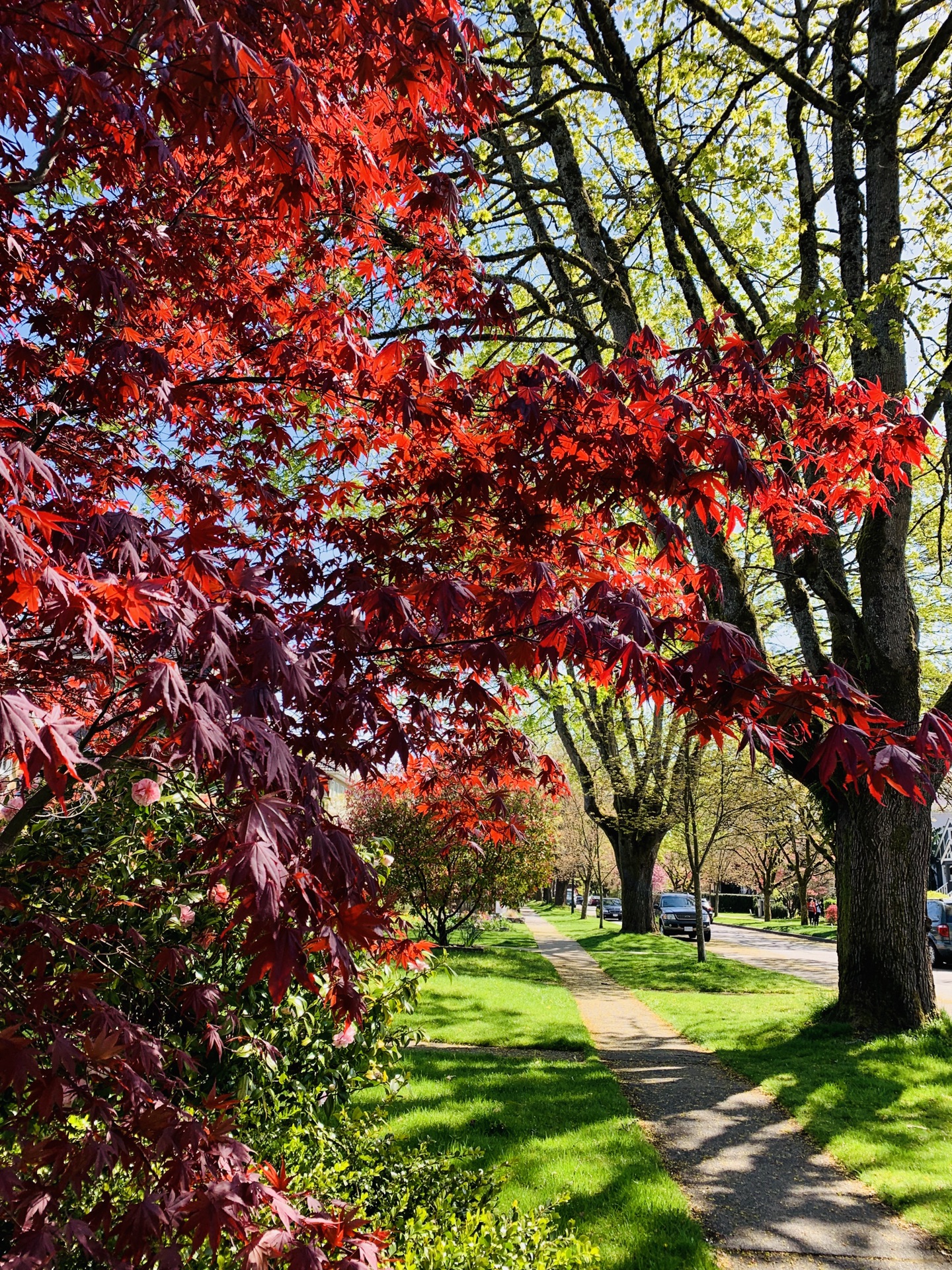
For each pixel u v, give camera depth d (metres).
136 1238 1.68
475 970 14.46
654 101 9.91
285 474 5.05
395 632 2.40
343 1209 2.12
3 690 1.58
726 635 2.10
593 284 8.82
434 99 2.71
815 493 3.72
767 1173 5.07
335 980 1.73
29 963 2.05
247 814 1.50
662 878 48.22
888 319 8.77
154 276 3.27
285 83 2.29
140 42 2.56
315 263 3.73
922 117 9.91
